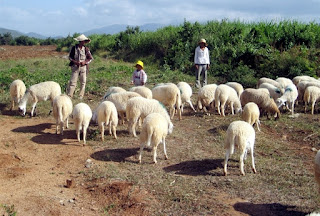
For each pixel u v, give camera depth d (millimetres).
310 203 5625
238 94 12250
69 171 6910
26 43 58219
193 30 23922
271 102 10695
